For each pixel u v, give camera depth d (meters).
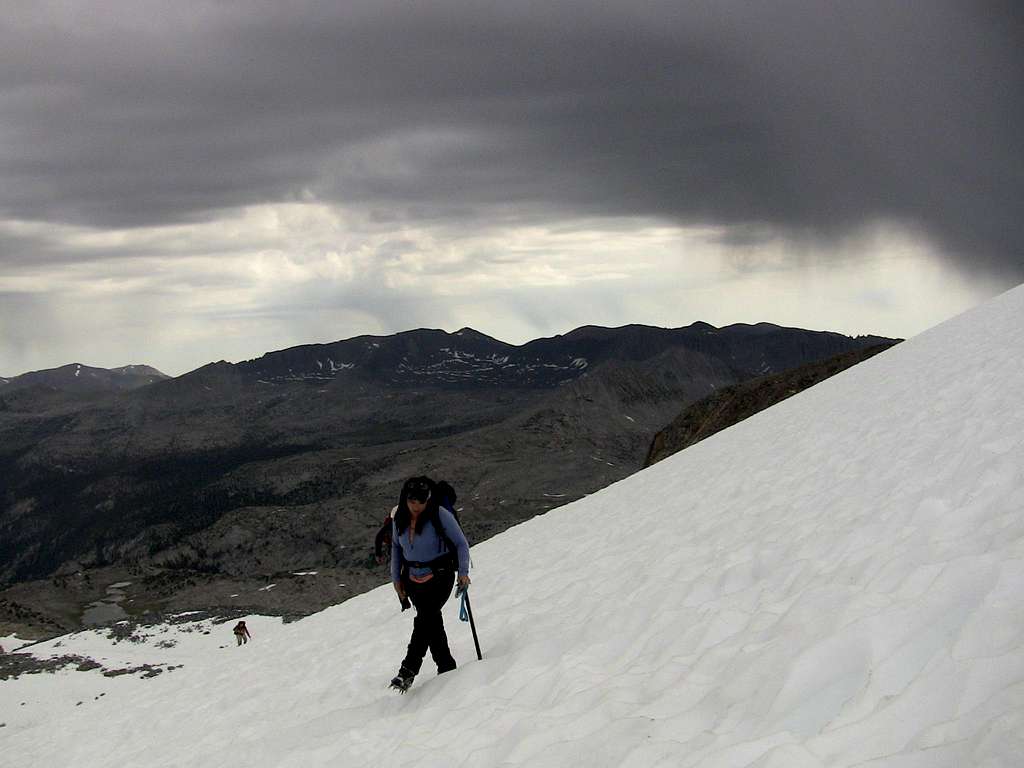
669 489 19.19
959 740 3.08
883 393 20.11
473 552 21.39
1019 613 3.89
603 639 7.90
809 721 4.04
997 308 29.45
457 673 8.44
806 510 10.43
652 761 4.32
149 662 85.38
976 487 7.57
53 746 15.86
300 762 7.44
